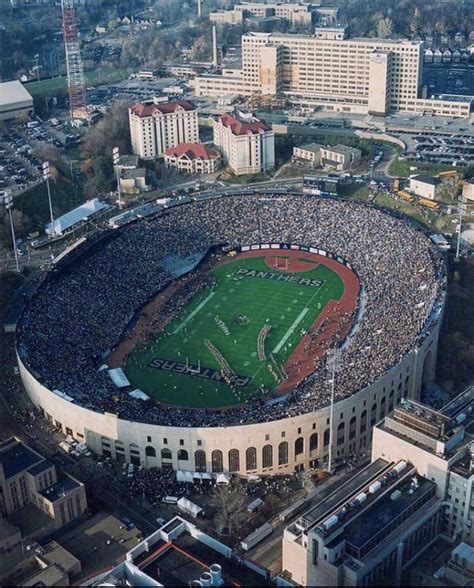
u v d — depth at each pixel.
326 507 196.12
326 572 184.88
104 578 173.25
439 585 187.75
